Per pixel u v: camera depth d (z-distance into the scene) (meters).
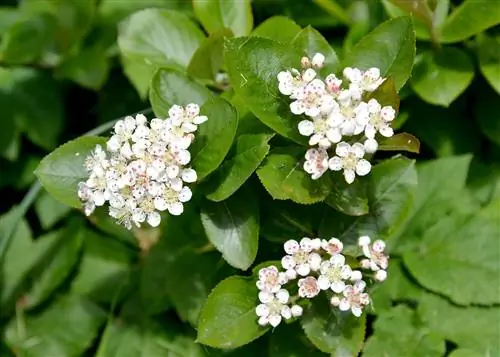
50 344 0.38
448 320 0.33
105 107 0.42
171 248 0.36
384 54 0.29
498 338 0.33
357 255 0.30
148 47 0.34
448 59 0.35
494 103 0.37
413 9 0.33
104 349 0.36
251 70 0.28
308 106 0.26
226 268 0.35
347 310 0.29
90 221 0.40
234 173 0.28
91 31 0.41
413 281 0.35
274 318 0.28
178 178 0.27
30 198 0.37
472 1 0.33
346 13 0.37
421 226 0.35
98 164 0.28
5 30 0.41
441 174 0.36
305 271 0.28
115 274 0.39
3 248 0.36
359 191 0.29
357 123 0.26
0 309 0.39
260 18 0.41
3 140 0.40
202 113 0.28
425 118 0.37
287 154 0.28
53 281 0.39
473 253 0.34
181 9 0.41
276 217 0.32
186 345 0.36
